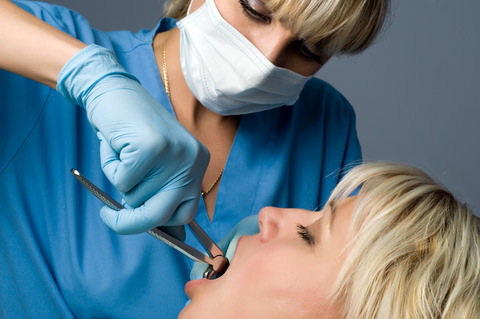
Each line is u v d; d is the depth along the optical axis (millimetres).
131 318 1127
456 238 917
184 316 973
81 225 1130
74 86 924
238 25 1045
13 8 986
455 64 2467
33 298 1105
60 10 1220
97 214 1135
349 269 888
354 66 2498
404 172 1043
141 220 900
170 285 1143
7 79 1094
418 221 926
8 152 1091
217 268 989
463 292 865
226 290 946
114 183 883
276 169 1281
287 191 1316
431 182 1012
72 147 1130
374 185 1007
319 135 1374
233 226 1241
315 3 950
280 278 917
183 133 912
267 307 912
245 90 1095
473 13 2416
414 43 2455
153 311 1137
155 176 893
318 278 903
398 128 2547
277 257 938
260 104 1167
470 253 910
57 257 1111
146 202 908
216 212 1232
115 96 896
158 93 1212
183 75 1203
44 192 1116
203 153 937
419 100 2512
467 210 982
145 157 858
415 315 843
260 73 1062
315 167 1363
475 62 2453
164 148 867
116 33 1288
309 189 1358
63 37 964
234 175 1248
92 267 1104
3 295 1112
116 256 1120
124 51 1245
